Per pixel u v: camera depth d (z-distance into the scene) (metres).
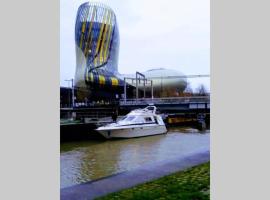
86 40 74.88
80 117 39.81
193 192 6.93
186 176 8.59
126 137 27.70
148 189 7.44
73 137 26.70
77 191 7.60
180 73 75.94
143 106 44.06
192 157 12.01
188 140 25.62
